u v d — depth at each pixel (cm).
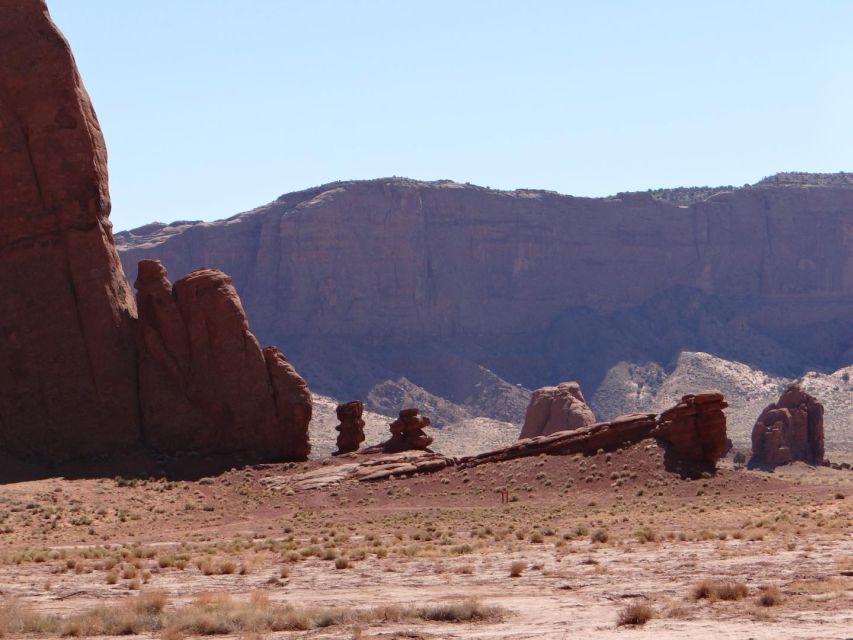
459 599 3058
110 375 8838
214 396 8969
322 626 2544
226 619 2583
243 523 6988
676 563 3650
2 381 8625
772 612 2386
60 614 2880
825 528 4659
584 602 2831
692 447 8500
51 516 6825
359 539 5656
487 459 8856
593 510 7100
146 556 4850
